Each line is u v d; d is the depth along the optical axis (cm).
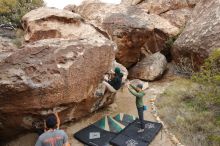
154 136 804
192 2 1688
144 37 1272
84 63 754
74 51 741
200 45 1209
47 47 715
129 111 978
